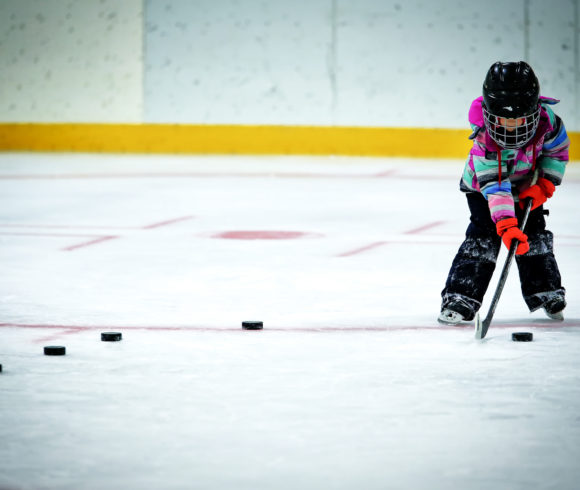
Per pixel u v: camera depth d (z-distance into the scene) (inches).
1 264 550.6
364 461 229.9
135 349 346.0
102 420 261.4
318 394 286.2
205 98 1365.7
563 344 353.4
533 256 389.7
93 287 480.1
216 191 924.6
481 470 224.4
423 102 1360.7
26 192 908.6
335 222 734.5
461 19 1353.3
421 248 611.8
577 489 213.5
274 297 453.1
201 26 1360.7
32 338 366.0
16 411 269.7
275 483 216.5
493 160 358.3
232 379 303.6
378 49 1358.3
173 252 593.3
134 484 216.1
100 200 855.7
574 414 266.7
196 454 234.7
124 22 1362.0
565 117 1354.6
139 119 1369.3
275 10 1358.3
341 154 1355.8
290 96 1365.7
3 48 1371.8
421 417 263.6
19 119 1376.7
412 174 1104.8
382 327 385.7
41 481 218.1
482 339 361.1
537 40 1353.3
